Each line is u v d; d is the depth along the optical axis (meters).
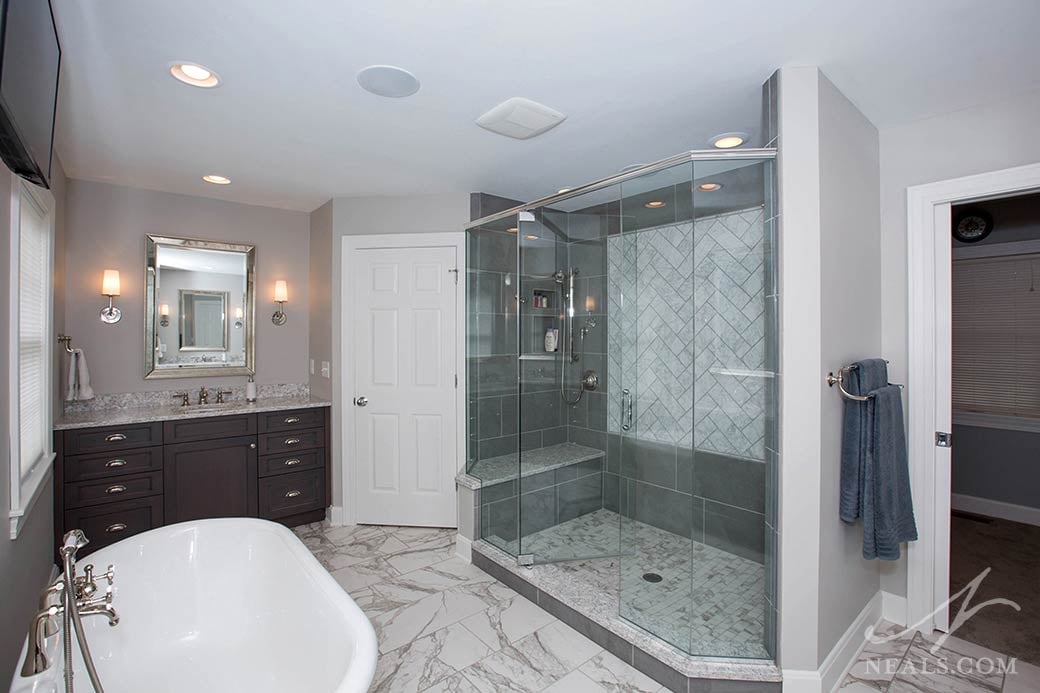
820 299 1.78
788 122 1.80
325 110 2.17
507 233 3.08
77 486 2.71
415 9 1.47
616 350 2.73
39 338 2.39
